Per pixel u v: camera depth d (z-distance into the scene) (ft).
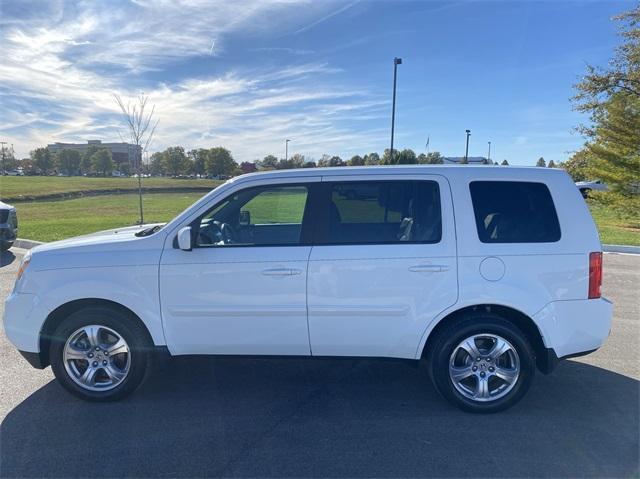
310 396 13.23
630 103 50.78
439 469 9.92
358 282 11.93
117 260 12.25
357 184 12.41
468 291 11.82
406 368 15.20
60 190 137.90
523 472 9.82
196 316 12.28
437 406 12.66
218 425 11.64
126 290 12.19
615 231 48.29
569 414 12.21
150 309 12.28
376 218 12.30
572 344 12.05
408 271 11.85
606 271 29.84
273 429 11.47
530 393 13.39
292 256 12.04
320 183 12.50
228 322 12.28
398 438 11.07
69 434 11.18
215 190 12.68
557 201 12.21
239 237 13.56
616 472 9.81
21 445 10.72
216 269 12.12
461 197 12.16
